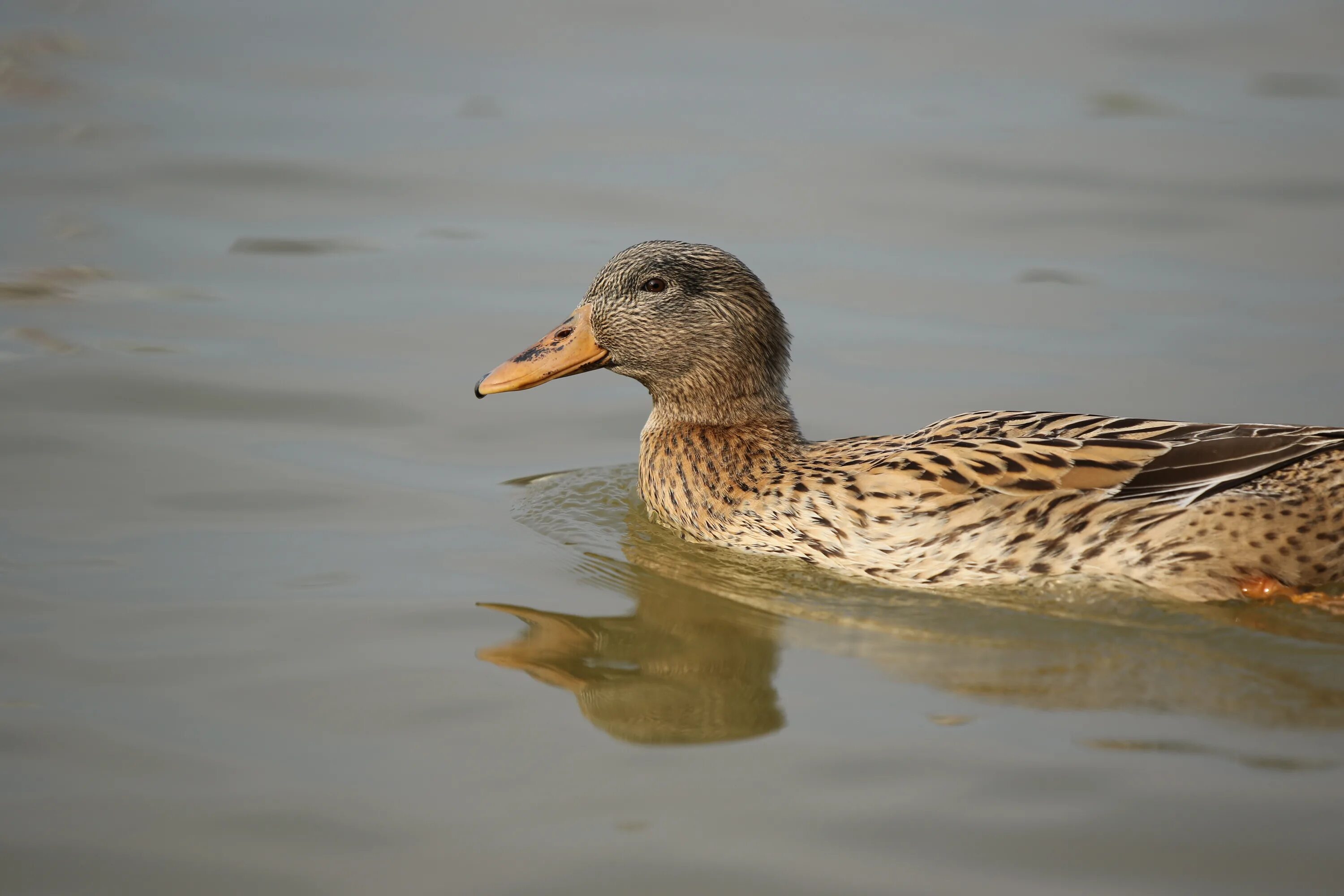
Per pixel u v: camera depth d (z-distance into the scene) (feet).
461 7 97.66
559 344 45.34
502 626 37.06
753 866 27.14
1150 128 78.23
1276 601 36.88
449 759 30.73
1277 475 37.22
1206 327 57.47
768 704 32.99
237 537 41.83
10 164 72.18
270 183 71.67
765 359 44.73
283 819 28.58
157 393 51.78
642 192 71.00
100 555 40.19
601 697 33.45
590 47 90.74
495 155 75.31
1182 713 31.89
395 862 27.35
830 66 87.66
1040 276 62.80
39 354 54.03
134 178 71.46
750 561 41.60
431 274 63.00
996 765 30.01
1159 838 27.50
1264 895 25.93
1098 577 37.93
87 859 27.32
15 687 32.96
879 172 73.41
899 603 38.34
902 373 54.90
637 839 27.99
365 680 33.96
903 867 27.04
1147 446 38.17
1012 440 39.32
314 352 55.88
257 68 86.12
